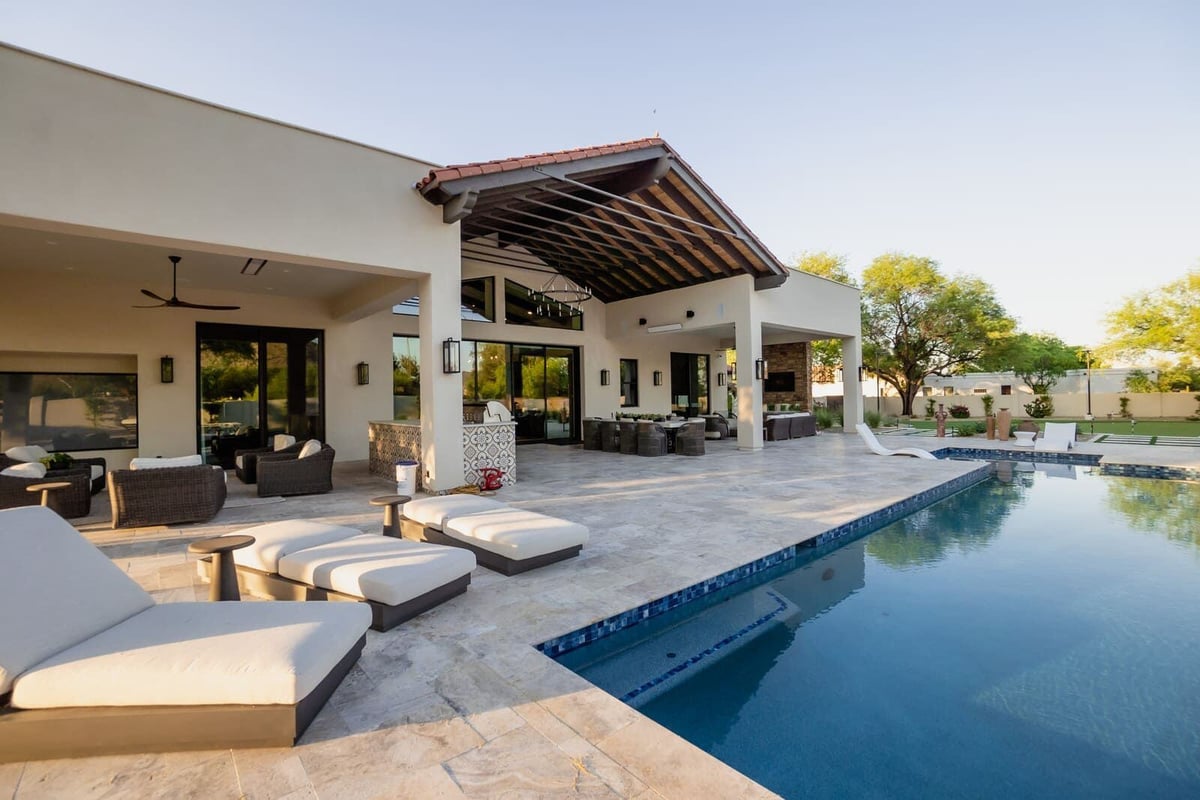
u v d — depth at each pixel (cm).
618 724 217
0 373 824
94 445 877
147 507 534
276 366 986
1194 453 1050
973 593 408
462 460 727
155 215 511
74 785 180
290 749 199
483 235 1073
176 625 224
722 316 1217
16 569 209
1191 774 211
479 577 388
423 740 205
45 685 192
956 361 2483
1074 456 1057
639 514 588
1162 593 403
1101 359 2194
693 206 1013
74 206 473
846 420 1588
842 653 318
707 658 315
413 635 296
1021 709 259
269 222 575
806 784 210
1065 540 547
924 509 693
